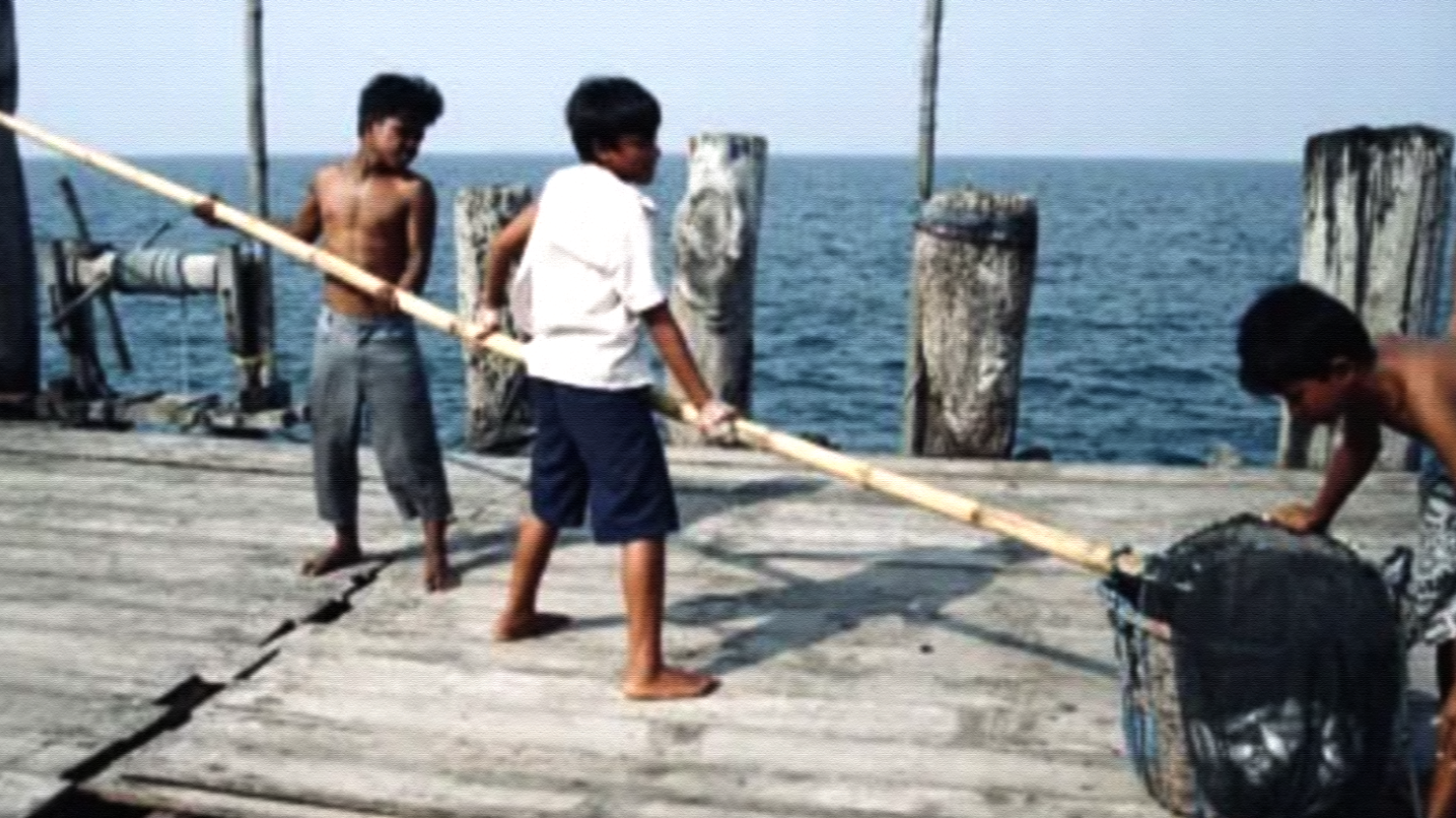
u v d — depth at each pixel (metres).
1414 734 3.57
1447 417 2.72
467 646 4.07
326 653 4.03
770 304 27.09
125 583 4.59
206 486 5.71
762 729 3.56
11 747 3.45
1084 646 4.10
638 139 3.55
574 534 5.06
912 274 6.19
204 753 3.44
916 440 6.23
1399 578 3.19
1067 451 13.67
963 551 4.93
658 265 3.58
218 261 6.79
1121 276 34.47
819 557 4.87
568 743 3.49
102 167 4.80
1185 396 16.59
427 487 4.44
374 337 4.33
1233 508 5.42
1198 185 169.12
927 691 3.78
